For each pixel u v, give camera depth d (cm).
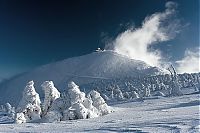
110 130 2108
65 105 4700
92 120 3922
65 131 2377
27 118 4806
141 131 1895
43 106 5028
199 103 5053
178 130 1767
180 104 5459
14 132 2666
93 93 5069
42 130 2700
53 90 5066
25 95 4981
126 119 3366
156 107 5481
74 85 4794
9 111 9912
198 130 1692
